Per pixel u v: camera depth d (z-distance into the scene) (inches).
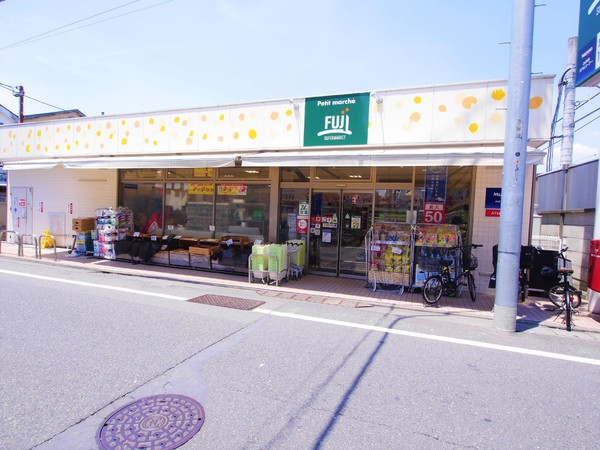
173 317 220.4
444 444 108.4
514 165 211.0
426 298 270.1
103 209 434.3
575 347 192.5
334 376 150.3
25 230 546.0
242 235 406.0
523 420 122.9
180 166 330.3
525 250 279.1
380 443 107.8
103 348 171.2
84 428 111.1
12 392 130.7
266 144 350.6
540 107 262.4
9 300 247.4
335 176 364.8
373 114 309.0
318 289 310.5
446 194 324.5
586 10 273.7
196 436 108.9
